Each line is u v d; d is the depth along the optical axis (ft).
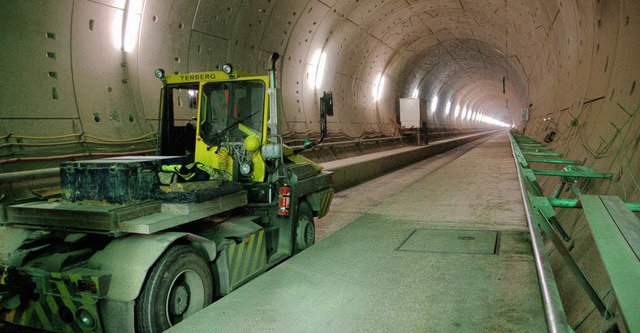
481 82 158.10
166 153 19.25
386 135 85.51
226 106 18.21
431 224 20.24
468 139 152.25
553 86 53.31
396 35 74.59
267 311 11.31
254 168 18.08
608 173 18.21
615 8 24.39
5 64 22.17
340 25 56.39
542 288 7.77
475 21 73.51
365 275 13.70
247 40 40.88
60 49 24.75
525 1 50.24
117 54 28.17
